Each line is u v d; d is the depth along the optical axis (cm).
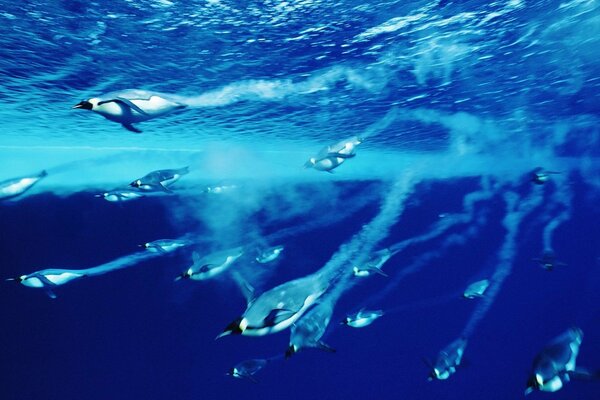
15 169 1088
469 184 2195
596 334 2245
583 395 1805
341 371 1814
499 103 1328
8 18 630
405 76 1006
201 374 1377
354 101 1144
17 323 1062
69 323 1135
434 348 2017
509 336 2359
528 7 741
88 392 1173
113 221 1136
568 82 1184
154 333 1263
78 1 607
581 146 2173
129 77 839
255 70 875
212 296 1341
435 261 2161
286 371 1734
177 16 667
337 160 477
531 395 1881
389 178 1853
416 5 711
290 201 1514
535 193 2575
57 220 1058
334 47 819
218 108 1067
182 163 1350
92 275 1127
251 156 1518
